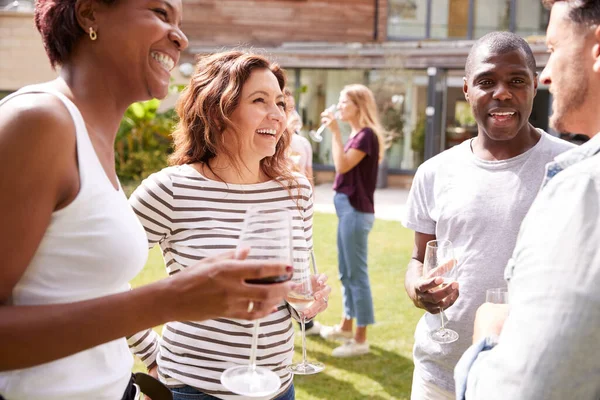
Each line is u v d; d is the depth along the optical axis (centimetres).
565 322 105
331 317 548
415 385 243
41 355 117
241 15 1527
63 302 130
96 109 142
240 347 206
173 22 146
